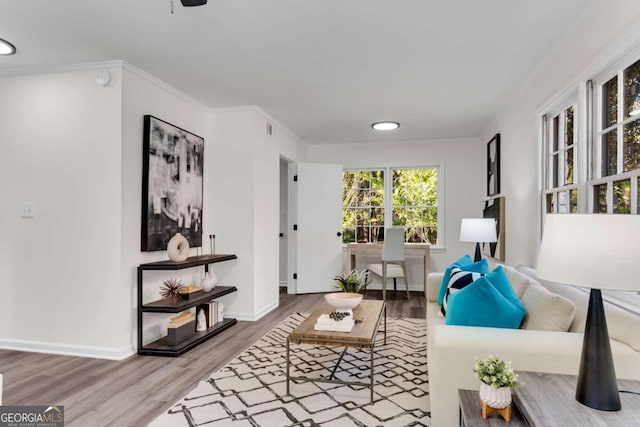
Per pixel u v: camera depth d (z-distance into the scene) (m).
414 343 3.34
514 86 3.55
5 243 3.19
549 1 2.16
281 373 2.69
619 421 1.12
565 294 2.10
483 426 1.28
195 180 3.97
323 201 5.92
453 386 1.66
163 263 3.20
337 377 2.63
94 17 2.33
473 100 3.98
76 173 3.07
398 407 2.20
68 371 2.71
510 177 3.90
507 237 4.04
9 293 3.18
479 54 2.86
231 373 2.68
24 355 3.03
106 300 2.99
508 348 1.60
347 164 6.28
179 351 3.04
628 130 1.96
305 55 2.88
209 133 4.27
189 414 2.11
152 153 3.27
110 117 3.01
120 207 2.99
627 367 1.45
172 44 2.70
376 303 3.12
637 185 1.86
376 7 2.22
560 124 2.81
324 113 4.46
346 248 6.15
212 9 2.24
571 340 1.62
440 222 5.92
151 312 3.13
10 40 2.65
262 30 2.49
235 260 4.18
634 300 1.85
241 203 4.18
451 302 2.11
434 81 3.43
